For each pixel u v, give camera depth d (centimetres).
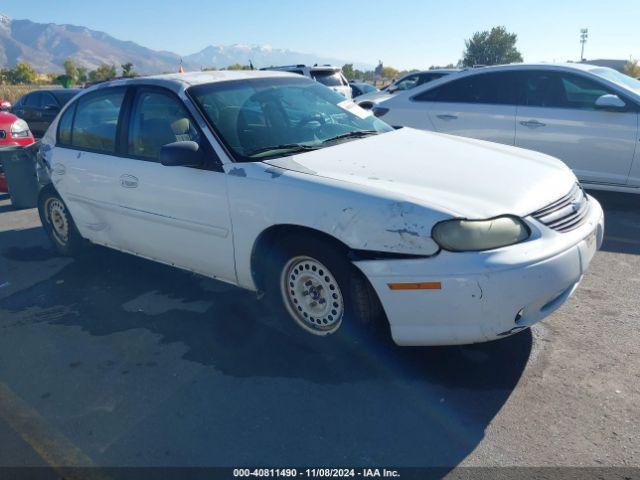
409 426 276
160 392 317
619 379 304
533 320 292
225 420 289
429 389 304
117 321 408
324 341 344
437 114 707
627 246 516
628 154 595
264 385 317
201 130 376
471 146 396
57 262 539
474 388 303
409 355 337
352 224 301
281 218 329
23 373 346
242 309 413
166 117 405
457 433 269
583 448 254
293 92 443
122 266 516
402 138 407
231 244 364
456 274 275
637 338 346
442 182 316
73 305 440
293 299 354
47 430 291
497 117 667
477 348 341
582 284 432
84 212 485
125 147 434
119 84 452
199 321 399
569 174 362
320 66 1552
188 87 402
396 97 753
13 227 671
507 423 274
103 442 279
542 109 639
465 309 278
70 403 312
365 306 318
